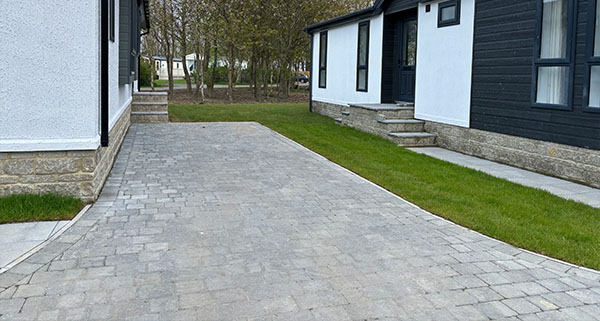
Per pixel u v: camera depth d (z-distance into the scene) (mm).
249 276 3744
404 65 12617
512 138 8555
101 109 5770
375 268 3957
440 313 3258
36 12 5023
